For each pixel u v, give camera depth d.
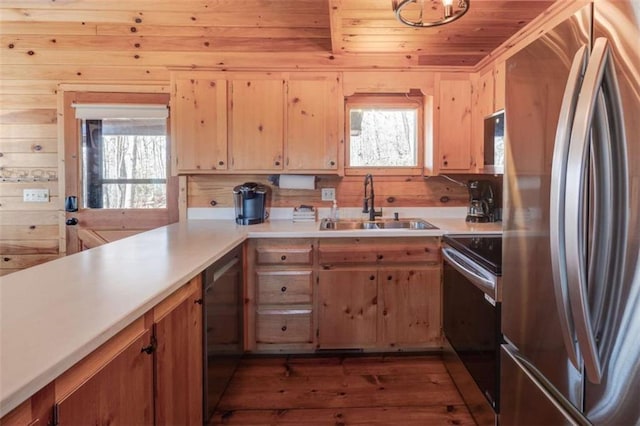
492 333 1.65
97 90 3.13
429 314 2.57
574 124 0.95
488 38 2.71
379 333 2.57
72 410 0.85
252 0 2.91
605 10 0.91
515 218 1.39
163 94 3.14
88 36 3.06
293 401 2.09
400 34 2.65
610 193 0.89
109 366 0.98
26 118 3.15
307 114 2.80
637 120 0.82
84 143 3.17
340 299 2.55
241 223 2.85
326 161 2.82
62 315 1.00
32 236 3.21
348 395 2.15
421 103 3.10
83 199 3.19
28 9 2.96
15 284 1.26
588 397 0.98
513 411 1.46
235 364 2.29
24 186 3.19
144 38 3.08
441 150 2.83
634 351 0.83
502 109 2.38
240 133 2.80
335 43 2.79
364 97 3.11
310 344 2.57
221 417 1.95
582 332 0.94
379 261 2.54
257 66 2.81
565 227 0.98
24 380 0.70
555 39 1.12
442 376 2.34
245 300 2.54
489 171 2.57
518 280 1.37
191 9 2.96
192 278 1.52
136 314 1.06
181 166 2.81
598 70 0.90
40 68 3.11
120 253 1.78
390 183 3.14
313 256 2.54
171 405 1.36
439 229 2.56
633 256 0.83
